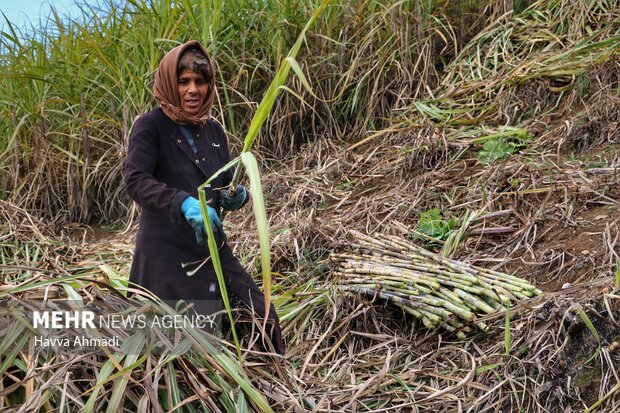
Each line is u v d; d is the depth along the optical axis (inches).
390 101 232.7
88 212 233.9
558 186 169.0
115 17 246.4
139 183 114.4
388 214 182.4
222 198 123.2
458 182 186.7
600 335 122.5
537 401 119.3
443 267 150.1
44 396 95.7
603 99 192.9
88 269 153.8
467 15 243.9
